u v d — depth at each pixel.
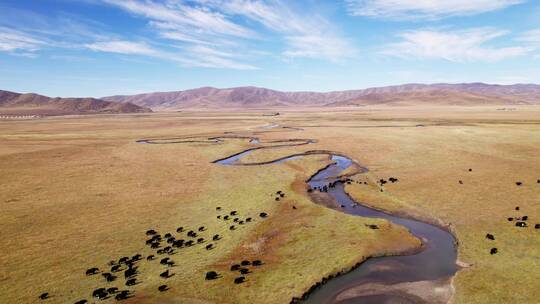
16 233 37.28
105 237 36.25
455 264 29.78
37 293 25.95
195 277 28.19
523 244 31.67
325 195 50.66
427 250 32.62
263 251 32.69
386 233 36.12
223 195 50.78
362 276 28.36
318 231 36.84
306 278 27.64
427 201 45.25
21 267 29.89
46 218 41.75
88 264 30.56
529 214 38.53
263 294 25.70
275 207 44.91
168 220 41.09
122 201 48.28
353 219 40.09
